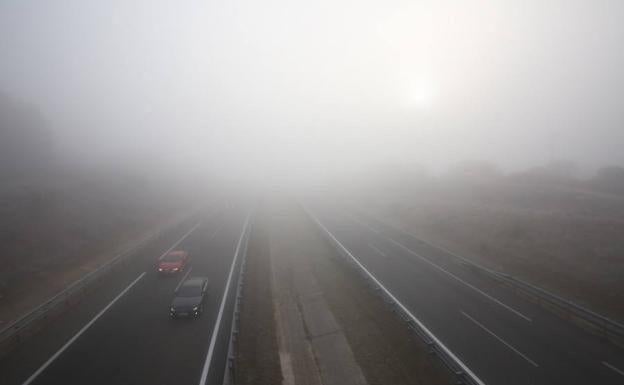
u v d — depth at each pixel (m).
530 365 12.94
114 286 22.44
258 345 15.14
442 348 13.43
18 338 15.05
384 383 12.33
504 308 18.42
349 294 20.67
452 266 26.53
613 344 14.44
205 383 12.25
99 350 14.48
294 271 25.34
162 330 16.33
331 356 14.30
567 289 20.30
